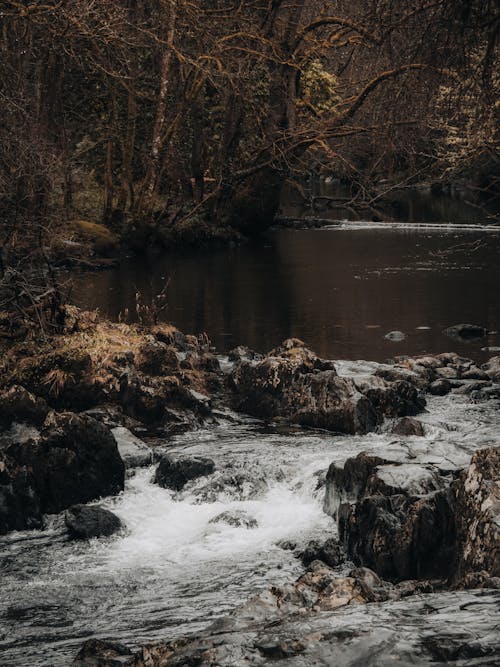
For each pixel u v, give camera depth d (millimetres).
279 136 39344
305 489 10484
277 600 5531
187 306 22734
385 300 23469
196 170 40312
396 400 13297
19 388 11547
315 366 14688
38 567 8727
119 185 39938
